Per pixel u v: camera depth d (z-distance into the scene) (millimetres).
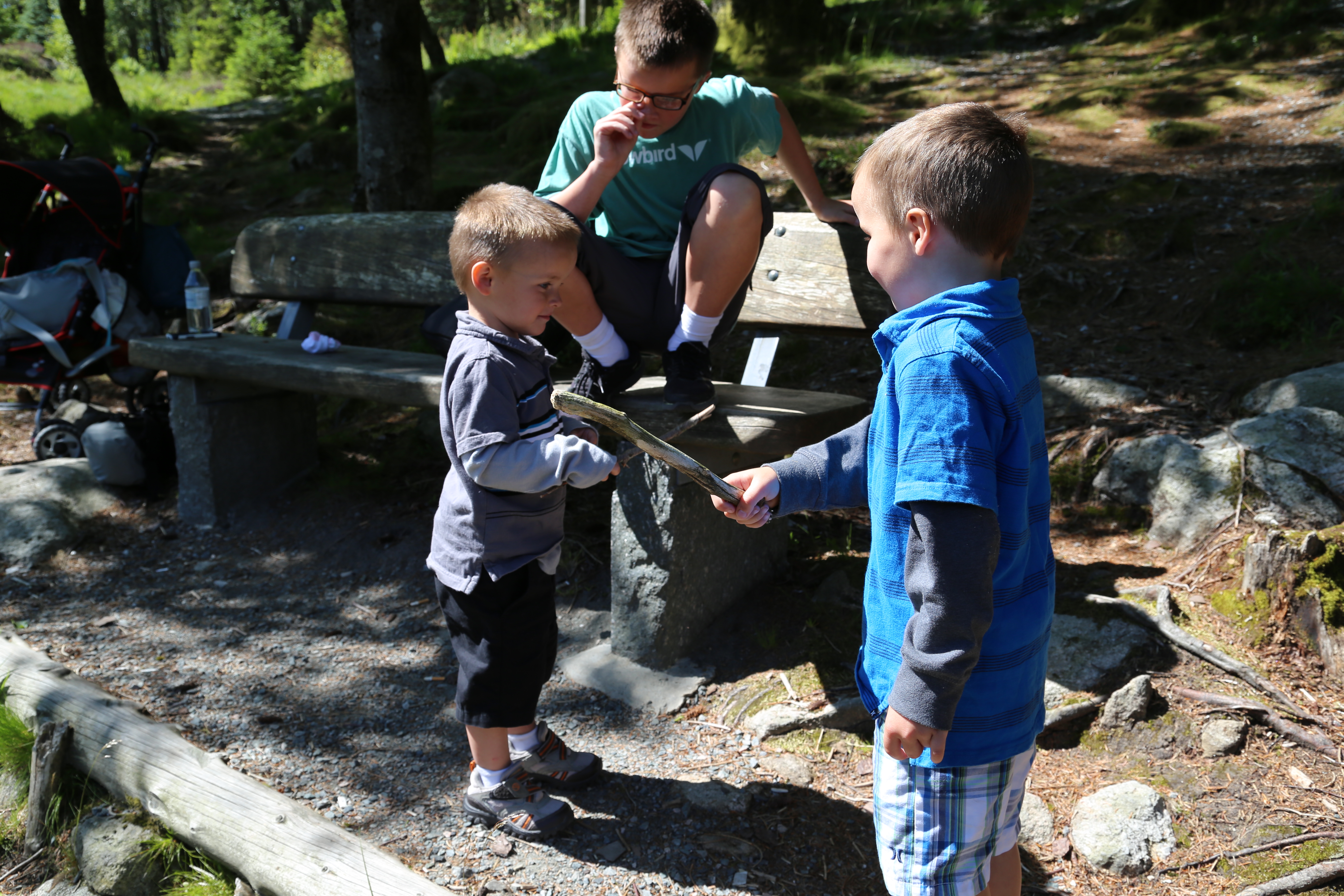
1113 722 2549
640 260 2926
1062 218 5676
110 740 2727
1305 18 9266
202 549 4094
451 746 2756
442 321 3307
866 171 1626
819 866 2270
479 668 2256
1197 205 5617
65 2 15156
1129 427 3609
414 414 5102
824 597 3170
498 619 2230
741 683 2924
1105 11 11766
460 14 29266
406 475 4477
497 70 13086
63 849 2631
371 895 2129
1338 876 2078
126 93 23703
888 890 1893
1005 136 1536
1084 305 4871
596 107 2924
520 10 25734
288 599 3654
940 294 1528
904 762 1622
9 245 5004
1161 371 4047
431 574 3709
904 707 1445
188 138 13008
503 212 2080
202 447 4215
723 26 11586
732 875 2242
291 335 4508
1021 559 1533
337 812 2480
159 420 4605
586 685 3012
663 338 2871
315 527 4133
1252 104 7543
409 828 2418
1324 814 2248
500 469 2047
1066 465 3607
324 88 17359
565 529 3801
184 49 36531
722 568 3146
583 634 3254
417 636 3352
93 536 4191
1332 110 6938
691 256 2668
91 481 4477
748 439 2764
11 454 4977
